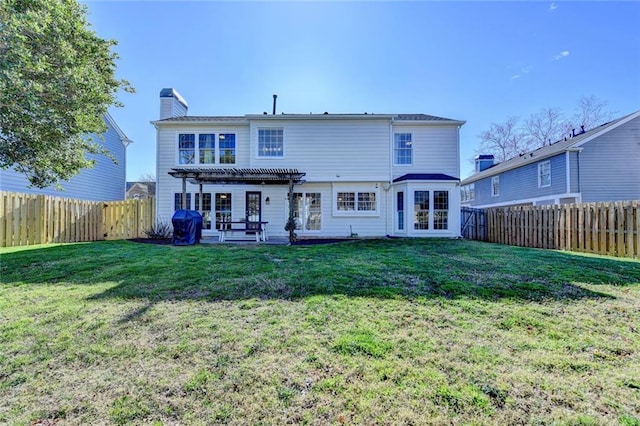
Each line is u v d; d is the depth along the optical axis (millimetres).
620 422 1957
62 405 2176
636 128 15367
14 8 7184
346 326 3312
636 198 15180
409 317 3535
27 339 3068
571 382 2357
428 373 2469
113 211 12500
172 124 13250
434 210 12477
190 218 10469
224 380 2424
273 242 11062
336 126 13242
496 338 3043
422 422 1975
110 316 3590
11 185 12148
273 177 11555
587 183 15266
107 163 17391
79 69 8203
